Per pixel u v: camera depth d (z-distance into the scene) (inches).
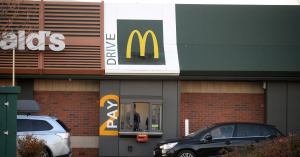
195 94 868.6
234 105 871.7
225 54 850.1
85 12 850.8
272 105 857.5
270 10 887.1
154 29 860.0
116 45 842.2
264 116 870.4
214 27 870.4
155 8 872.9
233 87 873.5
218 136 709.9
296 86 860.6
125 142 834.2
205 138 706.2
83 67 828.6
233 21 877.2
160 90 842.2
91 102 858.1
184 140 711.7
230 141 703.1
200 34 863.7
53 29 841.5
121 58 833.5
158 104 836.6
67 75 829.8
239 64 842.8
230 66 839.7
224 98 871.1
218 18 877.2
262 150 421.4
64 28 842.8
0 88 541.6
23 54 828.0
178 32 862.5
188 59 839.7
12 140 542.9
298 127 856.9
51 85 855.7
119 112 836.0
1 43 813.9
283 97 858.8
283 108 858.1
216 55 848.3
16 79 842.8
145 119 837.8
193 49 850.8
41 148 627.8
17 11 836.0
